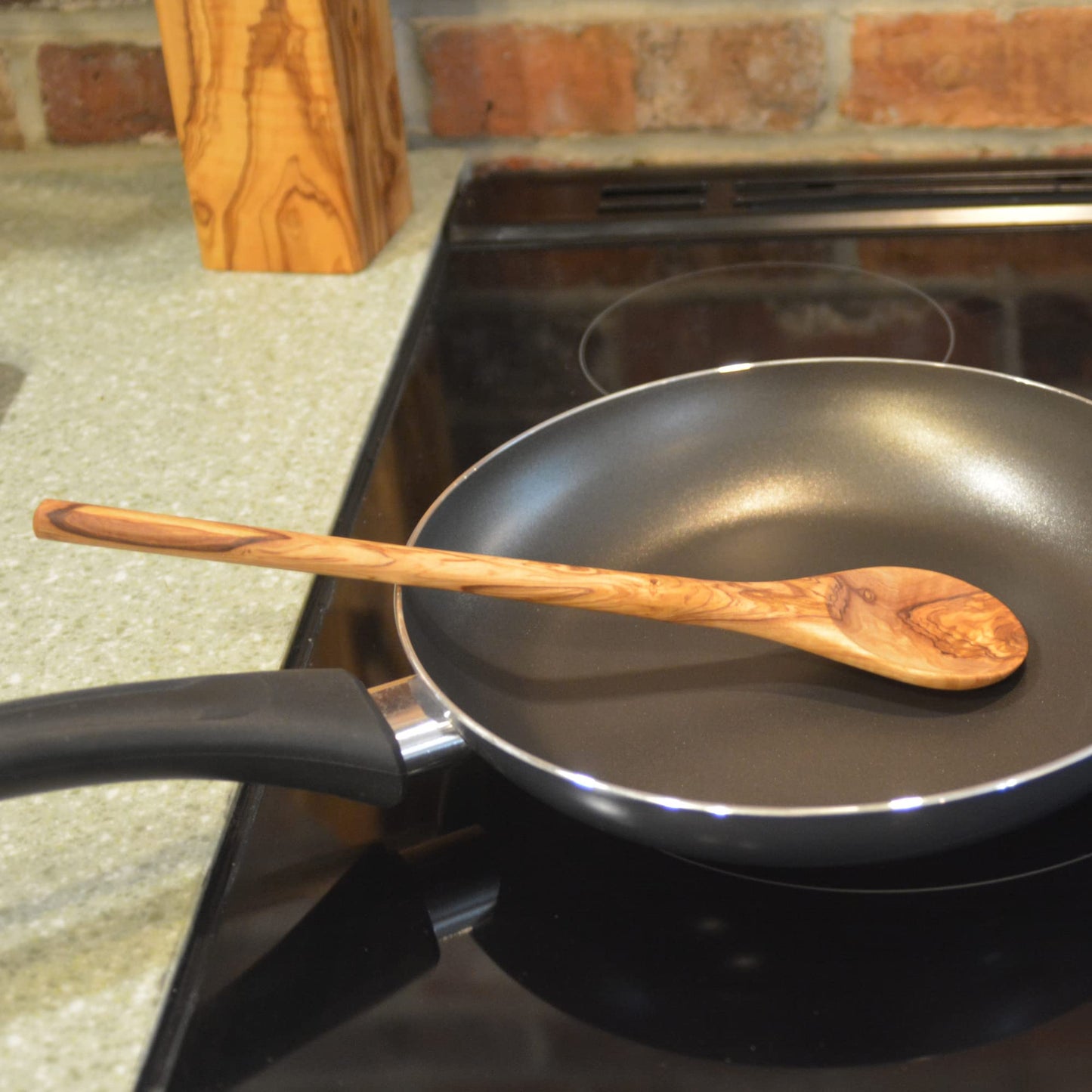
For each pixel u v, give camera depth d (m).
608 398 0.84
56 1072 0.61
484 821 0.74
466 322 0.99
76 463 0.90
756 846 0.61
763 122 1.10
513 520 0.82
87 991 0.65
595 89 1.10
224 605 0.81
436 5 1.08
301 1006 0.65
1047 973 0.62
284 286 1.01
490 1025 0.63
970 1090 0.57
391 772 0.70
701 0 1.06
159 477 0.88
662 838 0.63
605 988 0.64
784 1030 0.61
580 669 0.78
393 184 1.04
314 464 0.88
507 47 1.09
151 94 1.12
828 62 1.07
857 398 0.84
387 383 0.94
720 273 1.01
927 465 0.83
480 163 1.13
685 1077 0.59
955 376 0.83
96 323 0.99
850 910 0.67
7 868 0.72
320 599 0.82
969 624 0.77
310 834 0.74
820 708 0.75
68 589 0.83
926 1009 0.61
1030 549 0.81
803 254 1.02
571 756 0.75
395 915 0.70
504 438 0.90
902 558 0.81
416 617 0.75
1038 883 0.67
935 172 1.08
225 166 0.99
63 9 1.09
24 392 0.95
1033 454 0.82
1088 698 0.75
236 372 0.95
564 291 1.01
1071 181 1.05
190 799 0.74
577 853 0.73
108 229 1.08
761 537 0.83
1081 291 0.97
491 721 0.76
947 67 1.07
